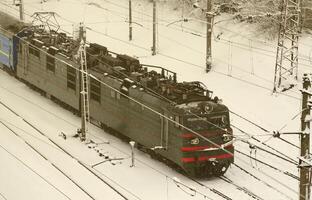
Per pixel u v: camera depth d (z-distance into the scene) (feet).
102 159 104.73
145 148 107.76
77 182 94.73
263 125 118.93
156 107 100.58
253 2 175.94
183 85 102.42
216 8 184.03
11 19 164.76
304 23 159.22
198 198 88.89
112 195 89.86
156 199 88.48
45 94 144.46
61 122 125.70
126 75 112.68
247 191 90.99
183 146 94.63
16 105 136.77
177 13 196.75
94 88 120.26
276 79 136.46
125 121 110.52
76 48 122.93
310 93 64.23
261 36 163.22
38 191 91.30
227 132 96.89
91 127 123.24
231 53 157.38
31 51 145.38
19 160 103.71
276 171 99.55
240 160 104.47
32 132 119.03
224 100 131.64
